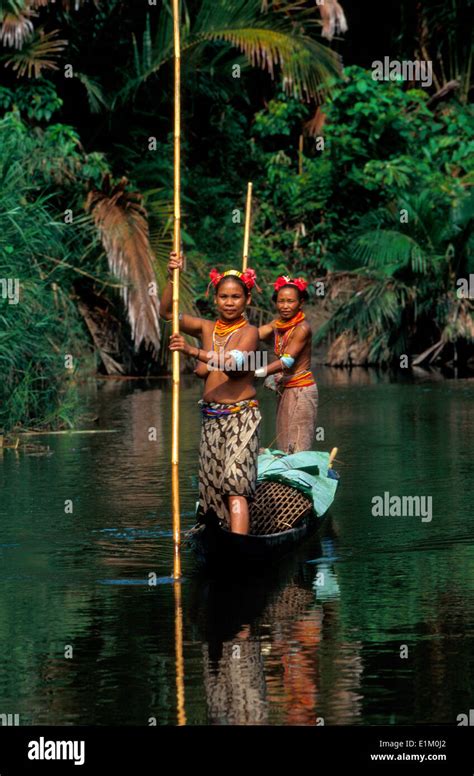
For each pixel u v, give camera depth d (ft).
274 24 71.10
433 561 23.57
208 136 88.63
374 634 18.67
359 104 84.84
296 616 19.77
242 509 23.40
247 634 18.78
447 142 85.30
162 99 76.28
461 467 34.78
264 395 59.21
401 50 100.53
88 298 68.95
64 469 35.78
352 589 21.49
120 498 30.76
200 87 81.71
